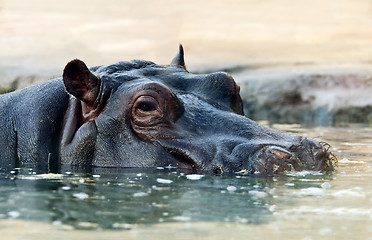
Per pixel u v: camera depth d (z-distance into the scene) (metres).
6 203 9.66
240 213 9.09
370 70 30.62
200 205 9.52
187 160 12.63
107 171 12.48
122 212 9.11
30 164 13.50
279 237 7.98
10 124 14.04
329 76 29.73
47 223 8.55
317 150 12.29
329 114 28.08
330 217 8.91
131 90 13.14
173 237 7.96
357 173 12.34
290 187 10.81
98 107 13.31
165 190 10.60
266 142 12.36
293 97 29.34
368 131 21.92
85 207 9.40
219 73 13.92
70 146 13.40
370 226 8.46
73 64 13.09
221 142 12.55
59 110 13.87
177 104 13.04
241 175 11.86
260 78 30.50
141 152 12.94
